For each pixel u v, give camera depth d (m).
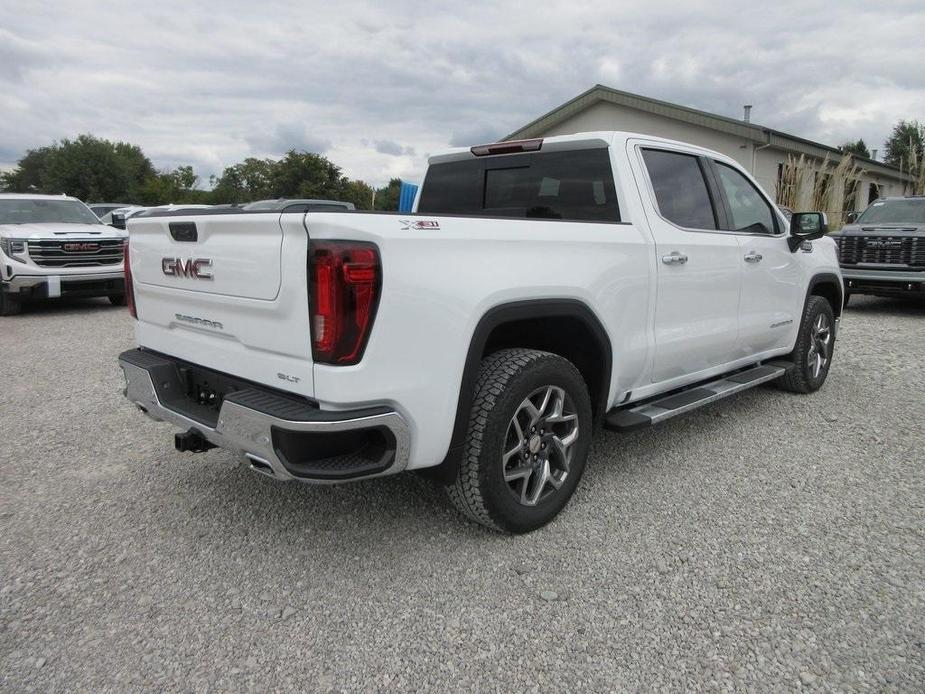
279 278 2.41
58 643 2.31
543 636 2.35
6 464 3.89
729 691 2.08
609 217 3.55
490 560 2.83
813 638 2.32
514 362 2.84
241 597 2.58
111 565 2.80
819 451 4.08
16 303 9.96
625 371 3.41
